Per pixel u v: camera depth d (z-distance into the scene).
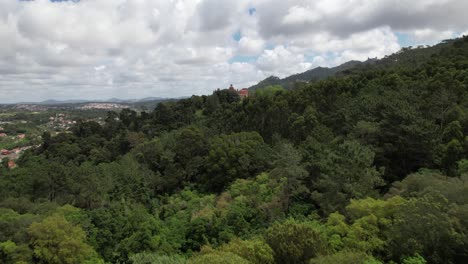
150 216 45.72
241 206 38.50
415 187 27.38
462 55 69.31
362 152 32.22
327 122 51.84
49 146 92.62
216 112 95.38
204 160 61.22
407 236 20.47
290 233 22.28
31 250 30.53
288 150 39.34
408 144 36.28
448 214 20.41
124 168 66.00
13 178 62.53
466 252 19.55
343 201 29.58
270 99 69.06
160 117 102.88
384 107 42.56
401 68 67.38
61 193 59.03
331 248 22.42
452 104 41.88
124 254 36.78
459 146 32.97
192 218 41.69
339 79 66.62
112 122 110.25
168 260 27.52
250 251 22.02
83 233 34.47
